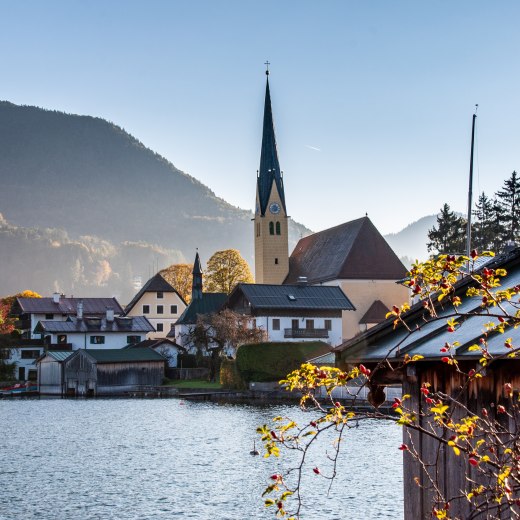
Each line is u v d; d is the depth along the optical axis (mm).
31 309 141625
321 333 110250
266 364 91500
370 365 16359
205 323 112938
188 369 116625
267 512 34094
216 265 157375
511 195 129625
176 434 61188
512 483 10984
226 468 45188
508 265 17484
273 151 149125
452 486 15289
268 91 150250
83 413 80250
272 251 147500
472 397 14922
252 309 109625
